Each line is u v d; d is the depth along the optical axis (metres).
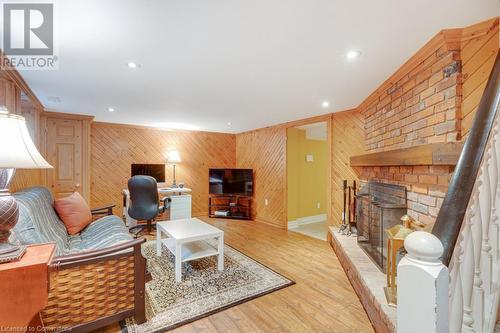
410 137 2.32
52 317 1.64
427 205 2.00
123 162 5.24
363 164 3.14
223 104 3.65
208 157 6.39
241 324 1.97
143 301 1.96
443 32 1.69
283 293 2.45
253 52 2.00
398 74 2.41
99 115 4.41
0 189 1.28
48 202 2.69
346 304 2.26
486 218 0.92
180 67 2.30
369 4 1.41
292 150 5.33
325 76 2.53
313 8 1.44
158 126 5.57
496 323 0.96
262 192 5.78
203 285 2.56
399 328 0.76
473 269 0.85
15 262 1.22
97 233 2.77
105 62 2.18
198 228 3.10
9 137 1.23
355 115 3.87
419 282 0.71
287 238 4.41
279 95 3.19
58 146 4.17
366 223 2.95
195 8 1.44
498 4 1.41
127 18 1.53
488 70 1.66
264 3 1.40
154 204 4.16
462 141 1.58
